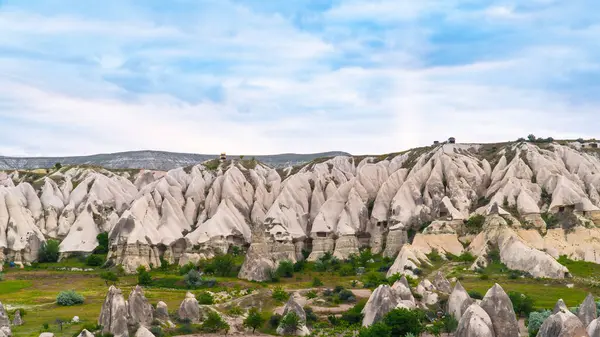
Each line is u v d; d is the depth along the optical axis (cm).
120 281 14950
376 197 19188
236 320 10450
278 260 17188
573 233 15438
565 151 19088
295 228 18712
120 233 17350
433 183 18238
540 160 18325
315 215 19550
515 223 15738
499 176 18288
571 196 16450
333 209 19100
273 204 19312
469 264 14725
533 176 18000
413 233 17238
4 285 14338
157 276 15388
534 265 13750
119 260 16975
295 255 18100
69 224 19412
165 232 18275
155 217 18850
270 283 14425
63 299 11931
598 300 11181
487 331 8056
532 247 14738
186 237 18350
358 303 11206
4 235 17762
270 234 17738
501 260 14500
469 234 16212
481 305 8556
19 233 17938
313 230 18438
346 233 17862
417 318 9056
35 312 11112
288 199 19538
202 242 18000
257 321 9975
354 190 19150
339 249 17750
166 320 10056
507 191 17138
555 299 11625
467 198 17762
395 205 18000
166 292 13288
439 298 10919
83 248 18362
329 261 16888
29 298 12656
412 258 14888
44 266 17300
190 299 10506
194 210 19912
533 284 13050
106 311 9262
